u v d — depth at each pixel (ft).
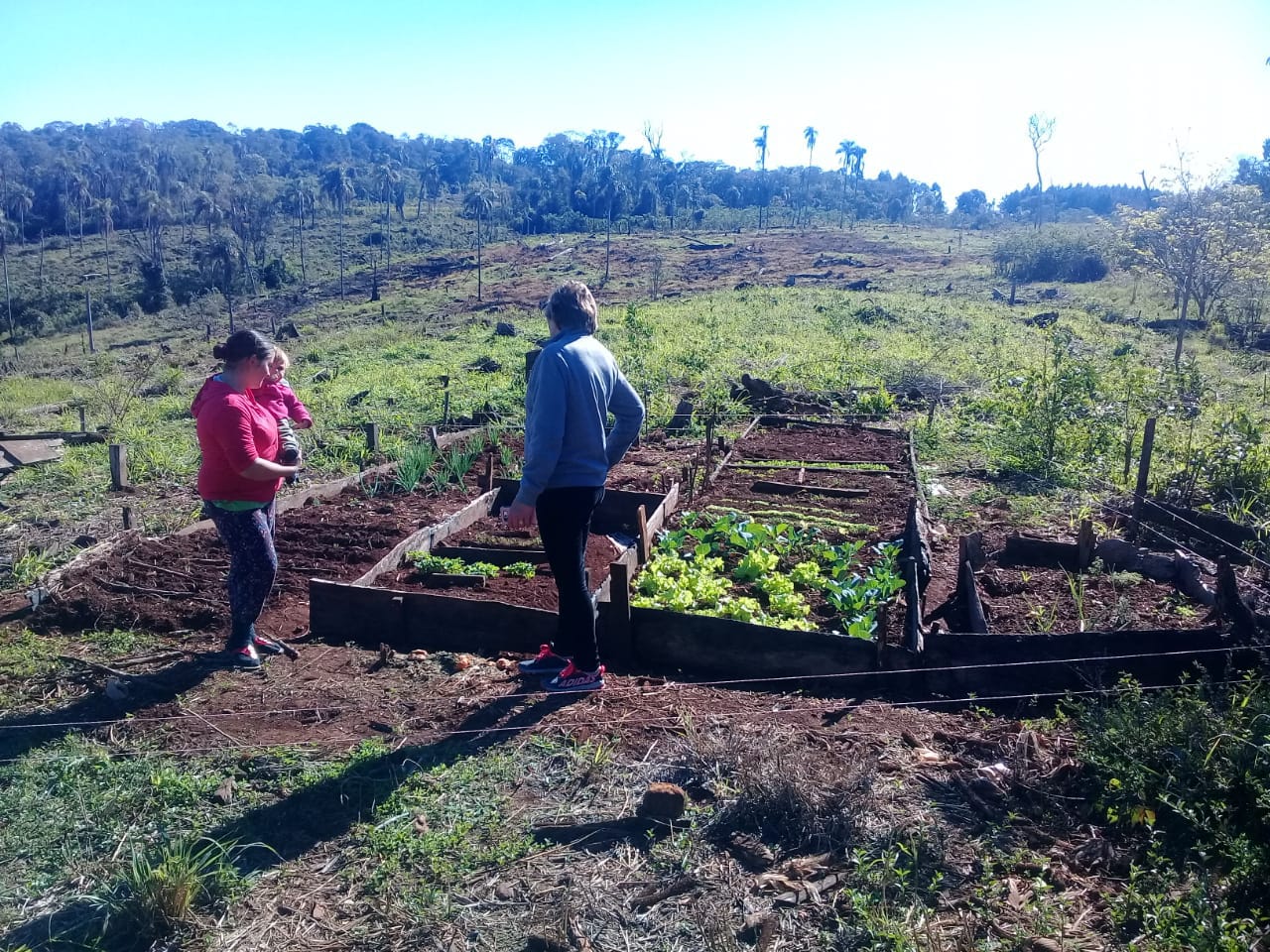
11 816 11.69
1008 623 18.07
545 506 14.25
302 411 18.57
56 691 15.20
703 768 12.48
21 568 21.42
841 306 104.53
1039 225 222.28
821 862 10.66
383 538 23.40
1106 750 12.01
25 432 43.32
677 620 15.92
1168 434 35.63
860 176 413.18
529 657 16.35
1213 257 67.51
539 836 11.25
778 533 23.53
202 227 297.94
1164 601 18.88
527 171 473.26
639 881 10.43
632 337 72.33
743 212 314.96
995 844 10.97
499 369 65.10
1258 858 9.78
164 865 10.08
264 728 13.96
